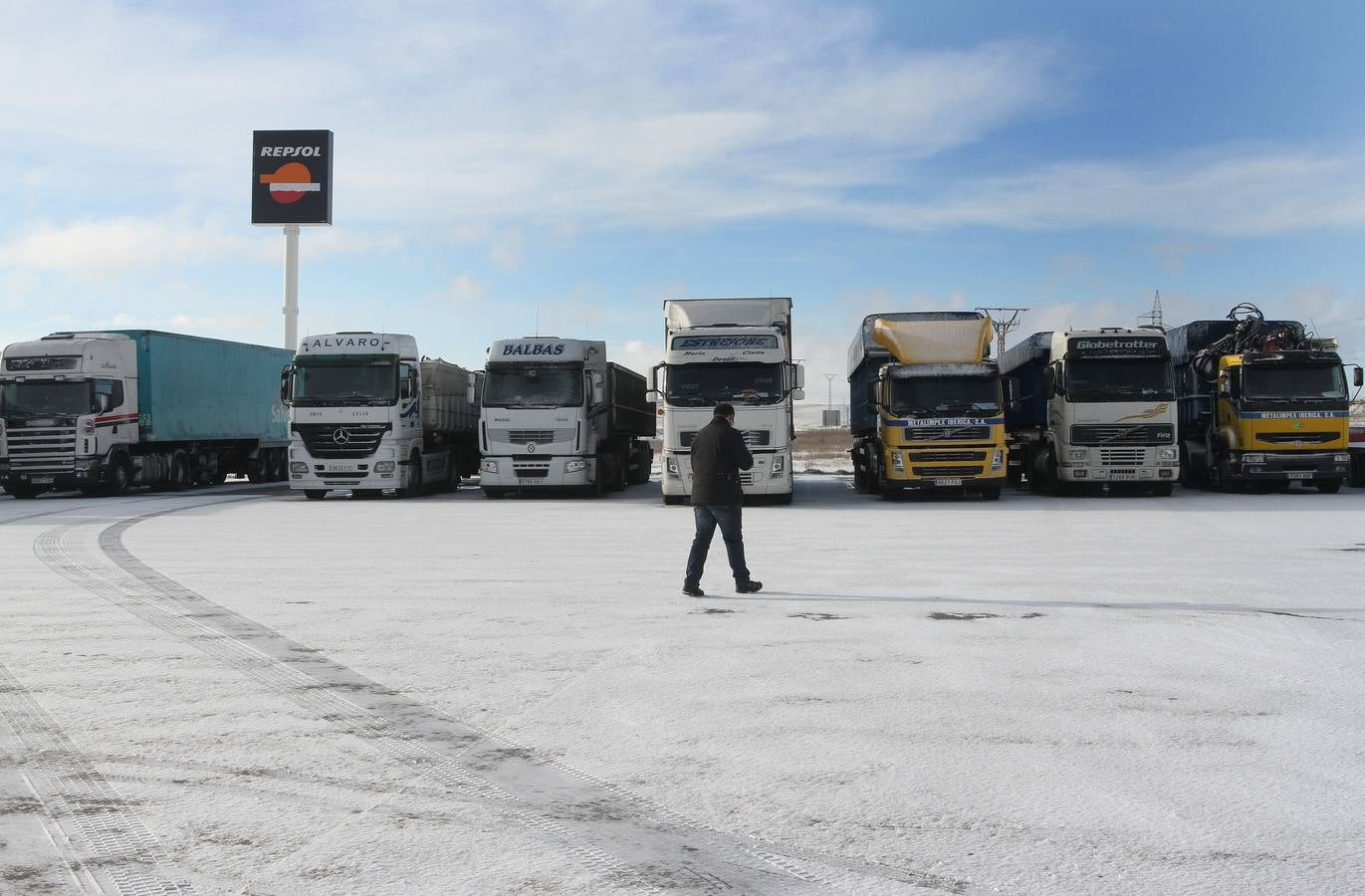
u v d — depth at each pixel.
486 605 9.76
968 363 24.55
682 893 3.74
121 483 28.89
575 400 26.34
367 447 26.14
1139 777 4.95
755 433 23.55
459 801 4.67
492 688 6.66
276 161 49.59
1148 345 25.44
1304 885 3.78
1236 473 26.77
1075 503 24.16
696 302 24.80
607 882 3.83
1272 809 4.52
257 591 10.66
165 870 3.95
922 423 24.36
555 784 4.89
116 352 28.59
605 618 9.07
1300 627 8.56
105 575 11.91
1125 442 25.38
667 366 23.84
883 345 25.33
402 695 6.49
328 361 26.28
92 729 5.78
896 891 3.76
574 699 6.39
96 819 4.46
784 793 4.75
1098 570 12.11
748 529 17.78
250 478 36.78
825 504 24.47
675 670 7.12
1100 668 7.14
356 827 4.37
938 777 4.96
